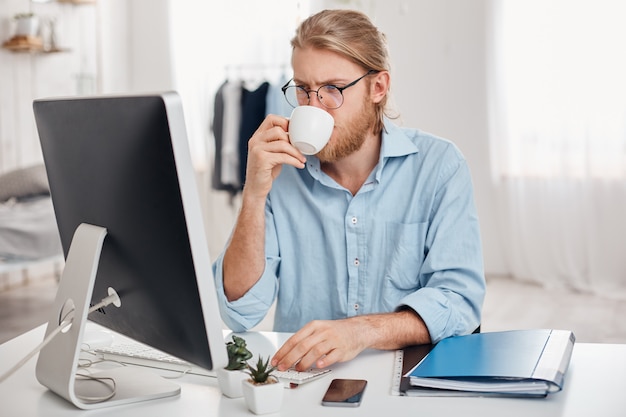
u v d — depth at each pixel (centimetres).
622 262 501
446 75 550
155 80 629
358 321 135
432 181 166
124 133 101
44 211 440
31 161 554
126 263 111
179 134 96
